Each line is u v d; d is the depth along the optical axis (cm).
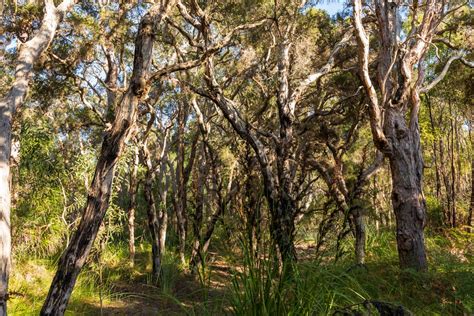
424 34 798
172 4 443
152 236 895
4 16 978
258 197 405
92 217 381
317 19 1170
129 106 402
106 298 741
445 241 1027
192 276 826
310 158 944
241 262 403
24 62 776
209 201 1041
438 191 1712
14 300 642
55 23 848
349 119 1126
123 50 1091
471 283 596
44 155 905
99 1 1041
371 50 1159
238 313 374
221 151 1038
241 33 1013
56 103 1100
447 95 1491
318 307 363
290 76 1116
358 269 530
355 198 513
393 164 768
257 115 1052
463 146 2150
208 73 763
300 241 515
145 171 1024
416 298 585
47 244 941
